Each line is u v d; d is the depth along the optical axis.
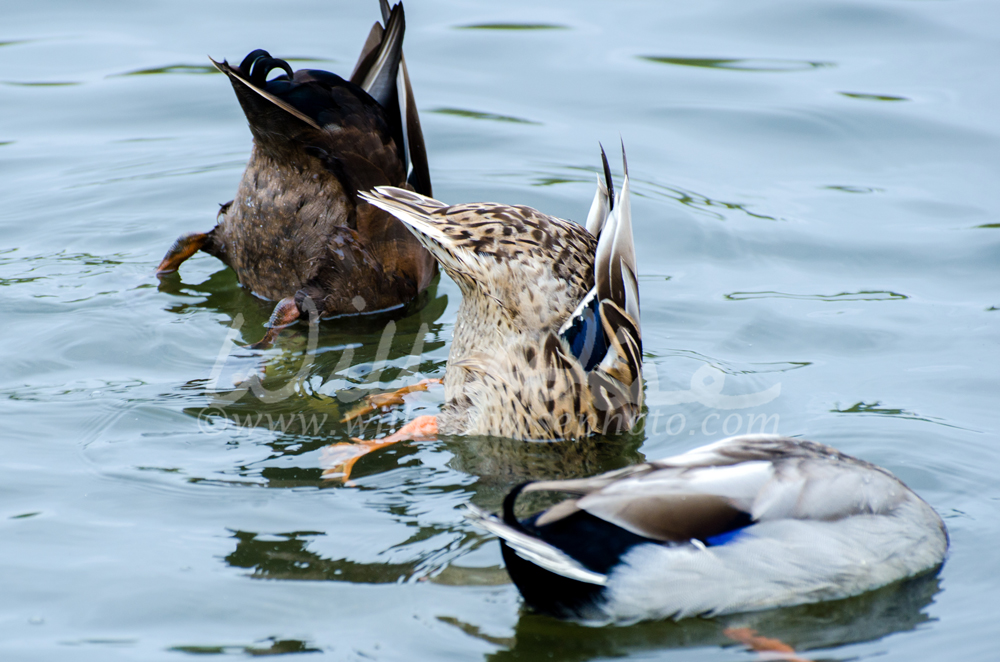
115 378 10.31
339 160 11.70
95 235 13.67
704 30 20.62
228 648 6.49
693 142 16.47
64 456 8.84
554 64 19.23
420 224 9.33
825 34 20.20
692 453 7.36
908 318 11.64
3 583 7.08
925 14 20.78
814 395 10.09
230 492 8.40
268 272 12.27
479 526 7.97
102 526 7.82
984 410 9.70
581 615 6.84
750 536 6.85
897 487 7.52
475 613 6.91
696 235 13.80
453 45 19.97
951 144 16.05
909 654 6.55
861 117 16.94
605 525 6.82
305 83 11.40
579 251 9.89
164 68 18.61
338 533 7.83
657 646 6.67
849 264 12.98
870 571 7.07
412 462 9.09
